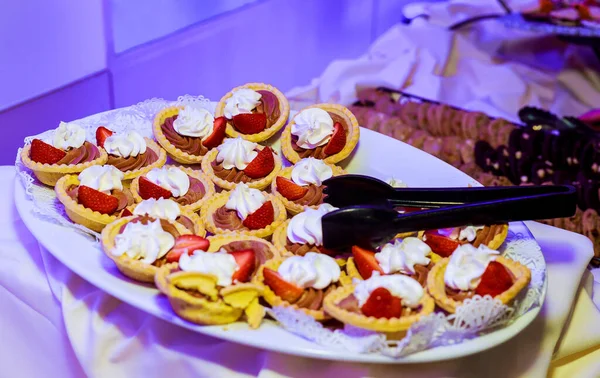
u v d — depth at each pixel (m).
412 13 3.30
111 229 1.44
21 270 1.53
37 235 1.46
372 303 1.24
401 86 2.78
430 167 1.87
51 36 2.30
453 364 1.31
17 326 1.56
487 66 2.94
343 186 1.58
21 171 1.67
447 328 1.21
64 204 1.54
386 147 1.96
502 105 2.71
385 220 1.41
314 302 1.33
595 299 1.72
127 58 2.60
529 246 1.51
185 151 1.89
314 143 1.91
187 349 1.34
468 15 3.25
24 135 2.27
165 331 1.36
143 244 1.36
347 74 2.81
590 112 2.58
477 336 1.24
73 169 1.67
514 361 1.45
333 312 1.25
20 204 1.57
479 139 2.38
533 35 3.11
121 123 1.93
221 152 1.84
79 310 1.43
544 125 2.46
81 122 1.88
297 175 1.78
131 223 1.41
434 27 3.06
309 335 1.21
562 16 2.88
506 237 1.54
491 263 1.31
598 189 2.09
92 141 1.85
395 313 1.24
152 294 1.31
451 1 3.32
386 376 1.28
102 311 1.42
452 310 1.29
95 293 1.44
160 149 1.86
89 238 1.50
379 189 1.56
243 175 1.82
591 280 1.71
